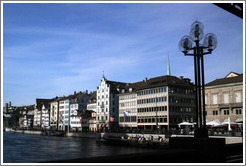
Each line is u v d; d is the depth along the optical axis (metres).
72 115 127.38
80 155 44.69
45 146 61.03
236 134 43.69
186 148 9.43
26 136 107.00
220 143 9.34
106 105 101.25
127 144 57.09
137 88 88.69
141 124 82.81
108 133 76.88
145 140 53.09
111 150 50.97
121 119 92.81
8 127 189.88
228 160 9.82
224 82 62.75
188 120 79.00
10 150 52.69
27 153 47.72
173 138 9.93
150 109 80.06
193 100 82.06
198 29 10.98
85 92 134.88
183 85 79.19
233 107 59.62
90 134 88.06
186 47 11.23
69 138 89.62
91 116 114.81
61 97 155.62
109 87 100.75
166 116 74.19
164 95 75.75
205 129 10.10
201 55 11.12
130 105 89.31
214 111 63.44
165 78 79.62
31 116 194.75
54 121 148.50
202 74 10.88
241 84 58.97
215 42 11.18
